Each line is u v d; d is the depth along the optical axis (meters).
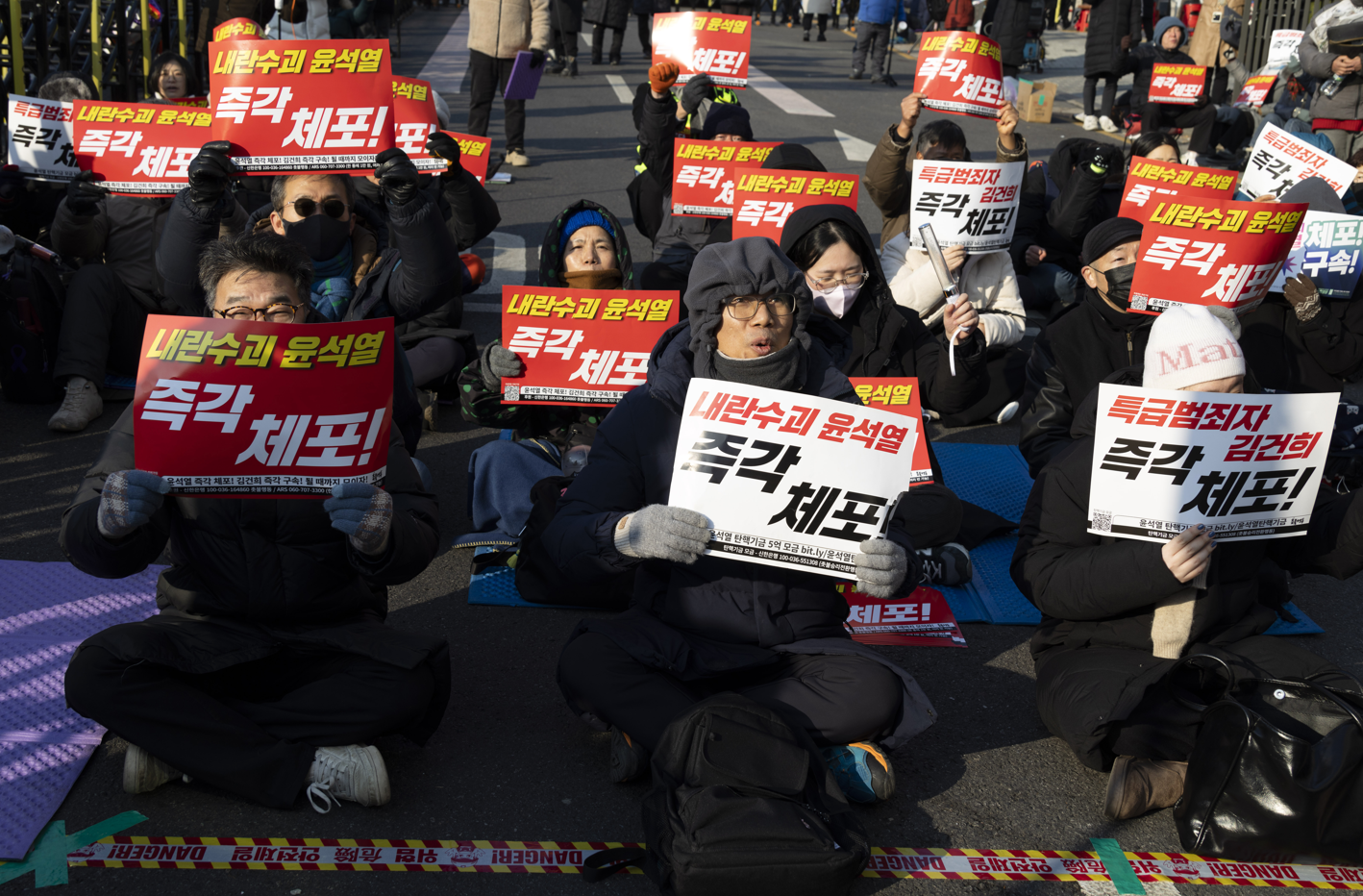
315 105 3.59
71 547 2.60
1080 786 3.03
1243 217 4.07
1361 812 2.56
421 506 2.91
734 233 5.14
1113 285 4.29
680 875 2.37
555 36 17.14
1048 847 2.78
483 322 6.67
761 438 2.64
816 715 2.73
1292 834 2.58
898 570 2.66
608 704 2.76
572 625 3.76
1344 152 8.33
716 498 2.65
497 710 3.26
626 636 2.83
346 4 12.59
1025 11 15.12
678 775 2.55
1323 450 2.86
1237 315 4.30
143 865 2.55
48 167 4.99
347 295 3.81
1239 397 2.79
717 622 2.87
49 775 2.80
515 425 4.48
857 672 2.79
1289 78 9.62
